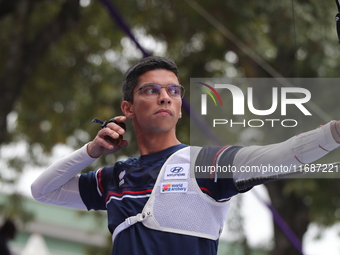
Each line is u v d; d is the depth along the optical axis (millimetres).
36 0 10039
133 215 2721
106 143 2895
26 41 9609
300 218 11094
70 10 9688
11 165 11492
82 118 11430
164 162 2805
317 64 9969
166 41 11031
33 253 13906
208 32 10523
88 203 3152
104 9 10586
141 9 10758
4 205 11453
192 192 2674
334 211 11328
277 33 10008
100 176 3100
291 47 10008
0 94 9258
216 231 2709
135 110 2891
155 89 2850
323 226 11586
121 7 10602
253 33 10125
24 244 18891
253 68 10242
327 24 9891
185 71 11109
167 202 2676
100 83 11508
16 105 11703
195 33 10781
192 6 10000
